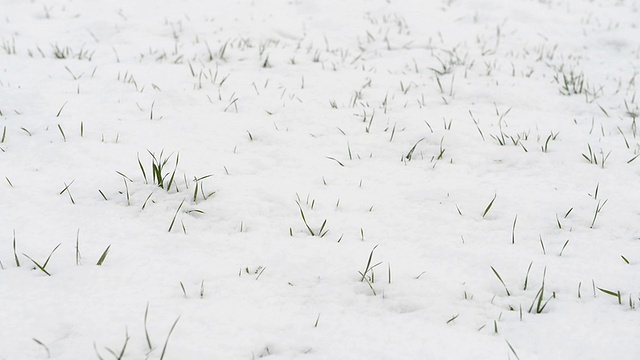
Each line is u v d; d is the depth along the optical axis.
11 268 2.13
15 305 1.93
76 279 2.09
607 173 3.11
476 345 1.85
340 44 5.69
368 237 2.51
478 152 3.36
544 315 2.01
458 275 2.25
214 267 2.23
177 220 2.55
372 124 3.75
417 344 1.85
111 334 1.82
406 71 4.91
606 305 2.05
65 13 6.03
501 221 2.65
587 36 6.26
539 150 3.39
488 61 5.22
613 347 1.83
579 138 3.58
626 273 2.24
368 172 3.13
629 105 4.24
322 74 4.73
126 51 5.05
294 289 2.13
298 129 3.62
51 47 5.03
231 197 2.76
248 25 5.98
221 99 4.05
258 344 1.83
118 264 2.20
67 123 3.42
